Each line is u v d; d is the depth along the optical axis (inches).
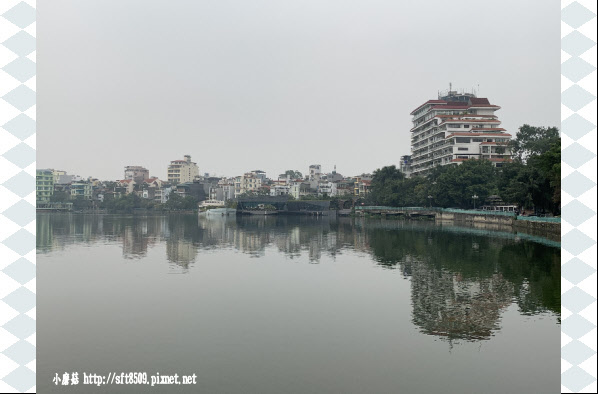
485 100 5472.4
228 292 1214.3
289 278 1411.2
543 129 4603.8
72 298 1140.5
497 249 2047.2
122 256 1888.5
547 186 2822.3
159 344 812.0
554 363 726.5
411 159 6446.9
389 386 647.1
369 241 2496.3
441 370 702.5
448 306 1065.5
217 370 700.0
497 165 4596.5
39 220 4709.6
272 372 693.9
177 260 1786.4
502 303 1085.1
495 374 686.5
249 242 2472.9
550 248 2053.4
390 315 992.2
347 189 7475.4
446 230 3225.9
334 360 740.7
